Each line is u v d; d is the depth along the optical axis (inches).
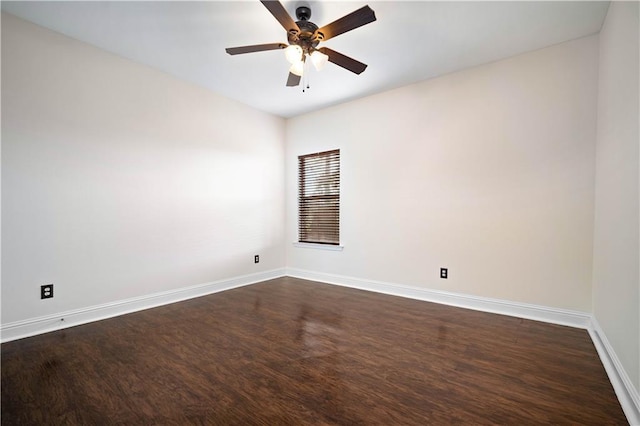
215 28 98.0
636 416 55.8
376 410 60.6
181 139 135.6
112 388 68.1
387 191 147.0
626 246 66.9
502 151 116.6
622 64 72.6
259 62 120.2
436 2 84.2
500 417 58.4
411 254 139.8
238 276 160.9
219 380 71.5
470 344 90.5
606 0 83.0
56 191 100.9
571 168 104.0
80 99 105.8
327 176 171.6
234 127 158.7
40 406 61.7
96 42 106.3
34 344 90.1
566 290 105.0
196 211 141.9
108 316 113.0
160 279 128.6
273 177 181.3
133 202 120.0
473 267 123.3
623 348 66.8
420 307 125.8
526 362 79.6
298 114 181.3
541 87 109.0
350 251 160.7
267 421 57.5
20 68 93.4
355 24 77.8
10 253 92.3
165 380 71.4
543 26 95.6
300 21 85.0
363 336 96.5
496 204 118.0
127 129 118.0
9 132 91.7
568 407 61.3
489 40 103.6
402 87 141.6
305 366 78.0
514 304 114.4
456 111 127.0
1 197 90.5
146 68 123.2
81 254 106.5
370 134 152.6
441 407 61.5
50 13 90.4
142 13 90.4
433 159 133.1
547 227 108.3
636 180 61.5
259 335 97.3
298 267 183.5
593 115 100.3
